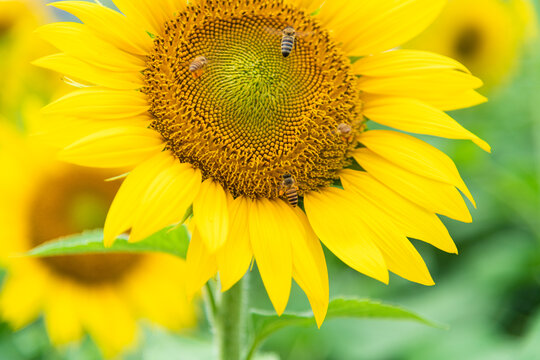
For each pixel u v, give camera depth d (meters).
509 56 1.12
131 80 0.70
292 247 0.68
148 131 0.69
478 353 0.89
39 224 0.85
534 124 1.07
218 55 0.72
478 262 0.95
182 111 0.70
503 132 1.12
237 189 0.70
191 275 0.67
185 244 0.70
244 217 0.69
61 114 0.67
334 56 0.73
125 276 0.86
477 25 1.13
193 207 0.67
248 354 0.71
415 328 0.92
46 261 0.85
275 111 0.71
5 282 0.85
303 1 0.73
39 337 0.86
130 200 0.67
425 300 0.94
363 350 0.91
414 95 0.72
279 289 0.67
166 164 0.68
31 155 0.85
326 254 0.94
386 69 0.72
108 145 0.67
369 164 0.71
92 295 0.86
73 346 0.85
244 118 0.71
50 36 0.68
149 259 0.87
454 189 0.70
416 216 0.70
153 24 0.71
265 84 0.71
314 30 0.73
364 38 0.73
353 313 0.71
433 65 0.72
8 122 0.86
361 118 0.72
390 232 0.70
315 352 0.92
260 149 0.71
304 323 0.71
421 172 0.70
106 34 0.69
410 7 0.72
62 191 0.86
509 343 0.89
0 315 0.84
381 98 0.72
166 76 0.70
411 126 0.71
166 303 0.86
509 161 1.03
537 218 0.97
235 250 0.68
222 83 0.71
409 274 0.69
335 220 0.70
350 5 0.73
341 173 0.72
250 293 0.95
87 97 0.68
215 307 0.72
